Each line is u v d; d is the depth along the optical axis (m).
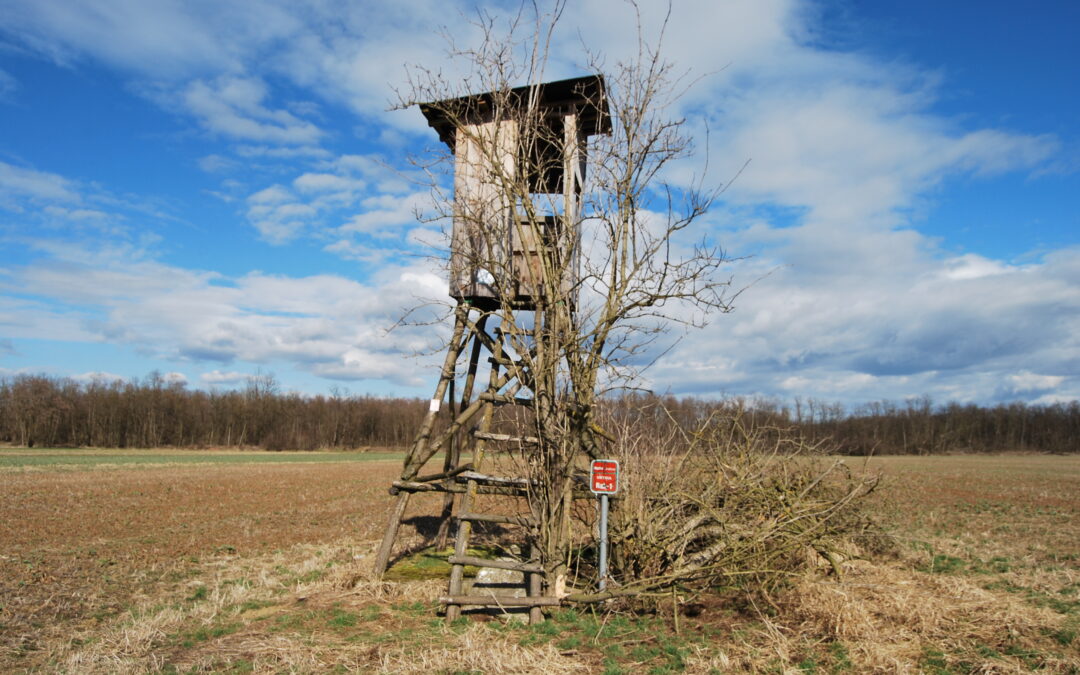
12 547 12.85
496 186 9.01
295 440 90.00
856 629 6.72
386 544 9.46
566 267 8.62
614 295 8.16
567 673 5.87
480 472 8.98
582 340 8.16
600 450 8.94
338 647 6.56
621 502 8.31
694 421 9.27
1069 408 93.69
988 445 88.50
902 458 65.00
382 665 6.06
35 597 8.89
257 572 10.47
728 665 6.06
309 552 12.17
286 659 6.15
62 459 47.88
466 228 9.30
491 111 10.06
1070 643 6.49
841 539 9.87
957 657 6.13
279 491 25.25
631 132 8.15
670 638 6.86
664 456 8.67
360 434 99.56
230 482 29.25
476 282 9.88
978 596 7.93
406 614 7.70
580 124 10.33
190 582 9.80
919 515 17.48
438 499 21.34
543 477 8.16
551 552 7.92
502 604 7.48
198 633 7.03
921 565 10.20
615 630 7.08
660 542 7.91
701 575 7.77
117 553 12.23
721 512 8.42
